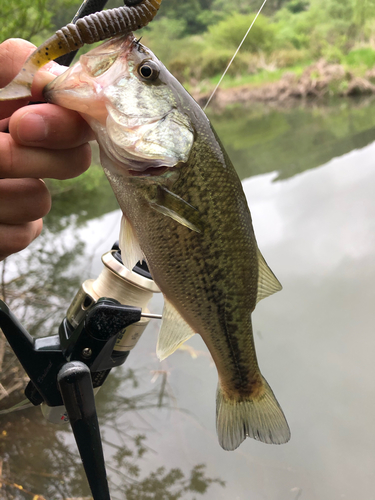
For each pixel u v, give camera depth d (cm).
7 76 24
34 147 21
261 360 64
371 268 75
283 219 92
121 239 26
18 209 23
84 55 23
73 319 26
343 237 84
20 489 50
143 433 56
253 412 32
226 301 29
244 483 50
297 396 58
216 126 209
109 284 26
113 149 24
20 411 59
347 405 56
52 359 25
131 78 24
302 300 72
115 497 48
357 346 62
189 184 25
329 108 215
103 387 63
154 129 24
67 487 51
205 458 53
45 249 95
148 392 62
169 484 49
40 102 23
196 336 71
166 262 26
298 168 118
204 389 62
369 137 134
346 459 50
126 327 25
